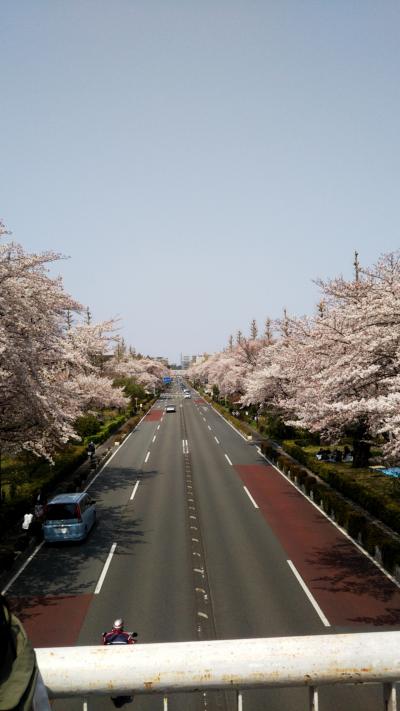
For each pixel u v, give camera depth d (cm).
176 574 1706
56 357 2259
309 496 2775
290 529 2205
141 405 8725
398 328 1591
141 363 11706
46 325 2000
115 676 160
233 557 1864
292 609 1420
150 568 1767
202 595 1531
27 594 1567
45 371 2395
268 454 3975
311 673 165
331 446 4034
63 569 1773
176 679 161
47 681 158
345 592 1531
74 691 159
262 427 5391
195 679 162
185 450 4441
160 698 964
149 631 1309
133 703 945
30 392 1864
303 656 166
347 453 3506
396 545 1712
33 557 1902
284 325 4150
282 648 167
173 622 1357
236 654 165
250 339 7494
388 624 1312
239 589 1571
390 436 1591
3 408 2108
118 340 4794
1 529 2047
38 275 1920
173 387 19788
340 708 936
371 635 175
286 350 3878
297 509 2531
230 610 1423
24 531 2103
